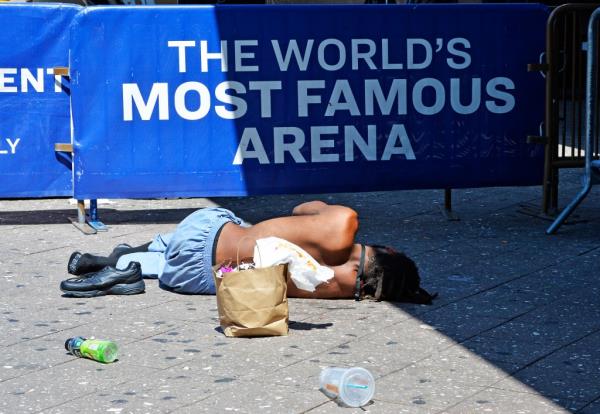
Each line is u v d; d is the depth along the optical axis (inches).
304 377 342.6
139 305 442.9
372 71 610.5
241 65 603.2
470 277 480.4
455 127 618.5
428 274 487.2
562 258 515.2
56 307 439.5
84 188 604.4
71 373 350.9
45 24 613.9
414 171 619.5
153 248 499.8
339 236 434.0
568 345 374.9
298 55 605.6
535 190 719.1
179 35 599.8
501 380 337.4
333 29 605.6
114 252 498.0
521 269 493.7
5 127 617.3
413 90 613.9
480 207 660.1
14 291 466.9
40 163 622.8
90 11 594.2
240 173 610.5
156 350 376.8
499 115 620.7
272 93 607.2
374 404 315.9
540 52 621.3
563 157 615.2
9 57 612.7
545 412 308.0
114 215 652.1
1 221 634.8
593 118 575.8
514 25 616.7
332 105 610.5
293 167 612.7
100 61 597.0
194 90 603.8
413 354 366.9
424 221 617.9
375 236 574.9
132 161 605.0
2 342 388.2
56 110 621.3
